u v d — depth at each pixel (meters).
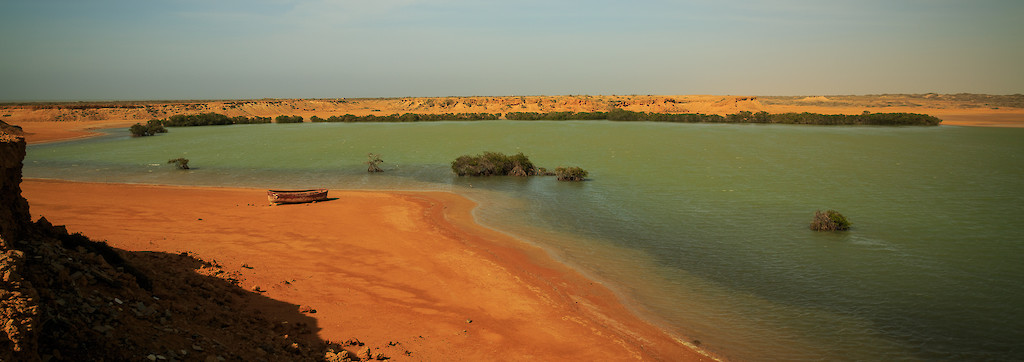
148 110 117.00
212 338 9.25
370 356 10.19
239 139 66.00
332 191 31.34
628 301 14.32
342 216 23.62
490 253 18.27
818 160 44.75
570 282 15.62
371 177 37.38
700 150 52.72
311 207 25.69
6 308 6.49
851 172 37.75
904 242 19.77
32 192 29.66
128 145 59.78
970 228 21.62
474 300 13.91
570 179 35.22
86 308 8.26
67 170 41.06
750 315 13.48
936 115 124.06
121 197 28.27
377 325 11.91
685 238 20.62
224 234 19.62
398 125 93.25
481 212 25.28
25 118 103.00
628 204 27.28
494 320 12.69
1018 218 23.20
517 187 32.88
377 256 17.48
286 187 33.31
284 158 47.75
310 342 10.56
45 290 7.91
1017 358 11.33
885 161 43.84
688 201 27.94
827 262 17.59
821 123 97.00
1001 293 14.77
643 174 37.69
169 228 20.28
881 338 12.24
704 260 17.88
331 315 12.23
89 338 7.57
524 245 19.48
